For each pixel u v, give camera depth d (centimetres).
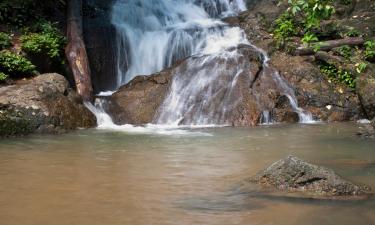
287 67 1461
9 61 1316
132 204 595
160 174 738
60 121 1145
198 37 1670
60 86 1214
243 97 1317
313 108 1367
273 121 1296
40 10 1591
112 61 1573
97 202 602
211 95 1341
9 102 1097
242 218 545
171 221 538
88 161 822
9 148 931
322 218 541
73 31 1470
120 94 1372
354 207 573
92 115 1245
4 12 1505
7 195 629
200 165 798
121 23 1689
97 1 1745
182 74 1410
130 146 959
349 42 1537
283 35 1616
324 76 1445
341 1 1773
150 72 1619
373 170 758
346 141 1017
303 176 636
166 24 1769
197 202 602
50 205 591
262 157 860
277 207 576
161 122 1289
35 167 777
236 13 1934
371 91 1352
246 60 1436
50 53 1405
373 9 1717
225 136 1081
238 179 705
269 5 1827
